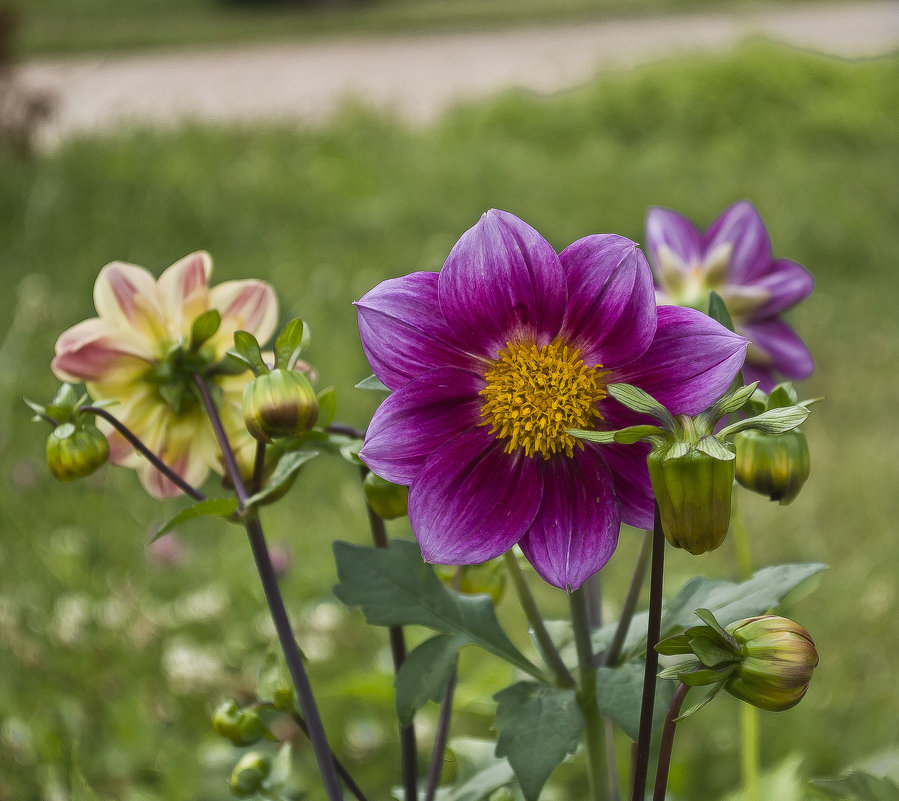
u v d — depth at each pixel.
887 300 2.45
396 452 0.52
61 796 0.91
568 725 0.55
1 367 1.83
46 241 2.71
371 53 7.20
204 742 0.97
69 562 1.29
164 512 1.47
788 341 0.69
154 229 2.88
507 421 0.52
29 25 8.78
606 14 8.72
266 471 0.60
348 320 2.23
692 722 1.03
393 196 3.27
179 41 7.94
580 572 0.51
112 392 0.61
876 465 1.64
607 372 0.52
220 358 0.61
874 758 0.72
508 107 4.44
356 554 0.58
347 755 0.98
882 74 4.47
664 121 4.25
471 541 0.52
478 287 0.52
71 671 1.09
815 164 3.68
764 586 0.55
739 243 0.70
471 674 0.98
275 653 0.59
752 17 7.93
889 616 1.22
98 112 5.04
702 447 0.48
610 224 3.01
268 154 3.85
